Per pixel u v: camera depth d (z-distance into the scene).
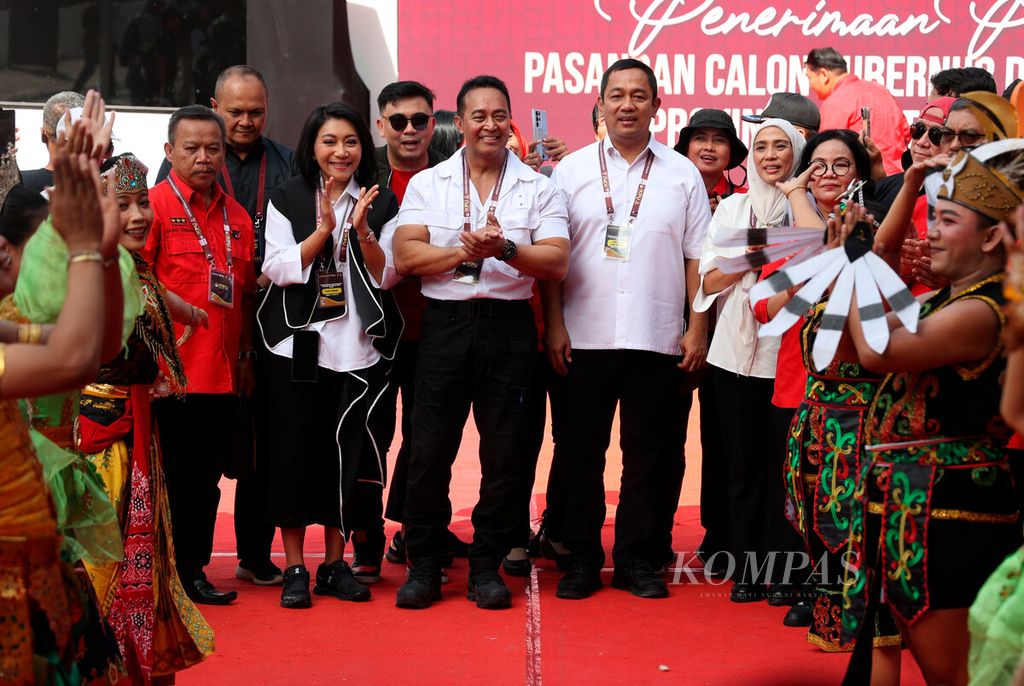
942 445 3.26
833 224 3.51
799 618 5.14
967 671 3.28
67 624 2.89
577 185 5.76
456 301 5.43
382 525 5.90
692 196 5.80
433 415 5.45
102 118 2.72
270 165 6.20
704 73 12.16
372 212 5.70
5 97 11.84
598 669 4.55
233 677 4.46
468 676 4.47
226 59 11.93
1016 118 3.87
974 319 3.15
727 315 5.52
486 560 5.52
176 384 4.14
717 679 4.46
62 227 2.60
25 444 2.78
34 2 11.79
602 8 12.11
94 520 3.48
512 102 12.16
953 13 12.03
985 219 3.17
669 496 6.04
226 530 7.17
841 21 12.10
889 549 3.31
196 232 5.43
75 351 2.56
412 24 12.12
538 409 6.14
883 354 3.18
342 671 4.53
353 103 11.79
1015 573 2.83
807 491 4.38
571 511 5.72
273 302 5.58
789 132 5.48
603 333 5.64
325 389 5.54
